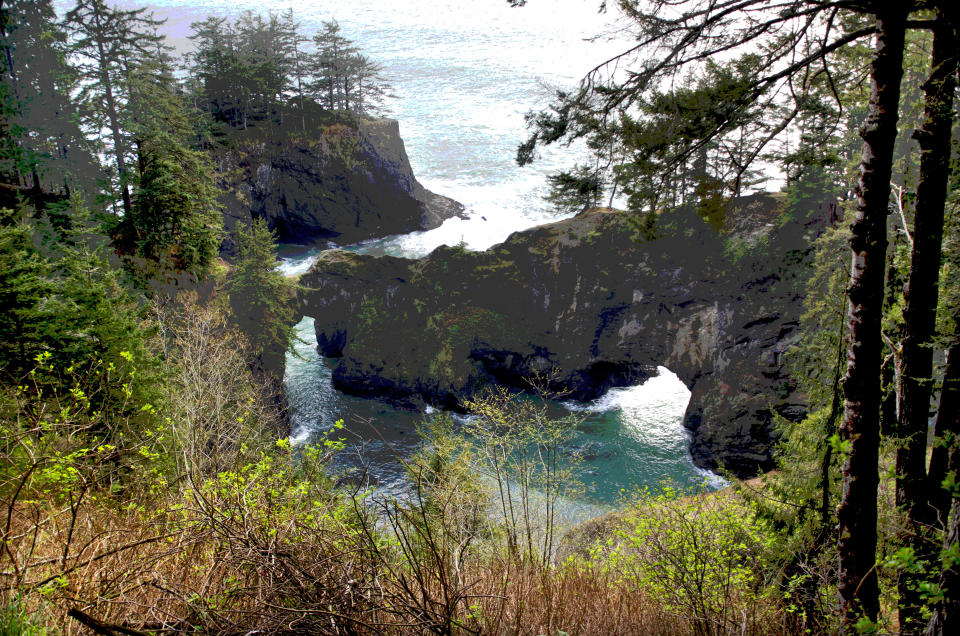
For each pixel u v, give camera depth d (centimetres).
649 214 848
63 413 635
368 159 9519
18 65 3884
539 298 5856
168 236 3769
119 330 1797
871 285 717
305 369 6400
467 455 1672
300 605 391
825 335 1402
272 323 4775
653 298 5288
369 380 5922
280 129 8994
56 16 4181
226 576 448
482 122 15350
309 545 419
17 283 1645
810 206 4025
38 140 4000
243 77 8281
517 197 11200
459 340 5931
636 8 764
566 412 5572
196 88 8450
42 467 546
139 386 1573
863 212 716
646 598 811
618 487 4419
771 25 738
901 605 733
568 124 830
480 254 6050
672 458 4856
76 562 441
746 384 4656
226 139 7812
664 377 6147
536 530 1467
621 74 801
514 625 531
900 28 668
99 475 586
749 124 775
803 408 4359
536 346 5850
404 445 4716
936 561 634
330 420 5544
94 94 4500
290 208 9081
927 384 991
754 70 747
